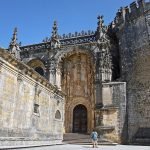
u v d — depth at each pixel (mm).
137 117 31062
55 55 39031
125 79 34000
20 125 18562
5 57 16312
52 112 26391
